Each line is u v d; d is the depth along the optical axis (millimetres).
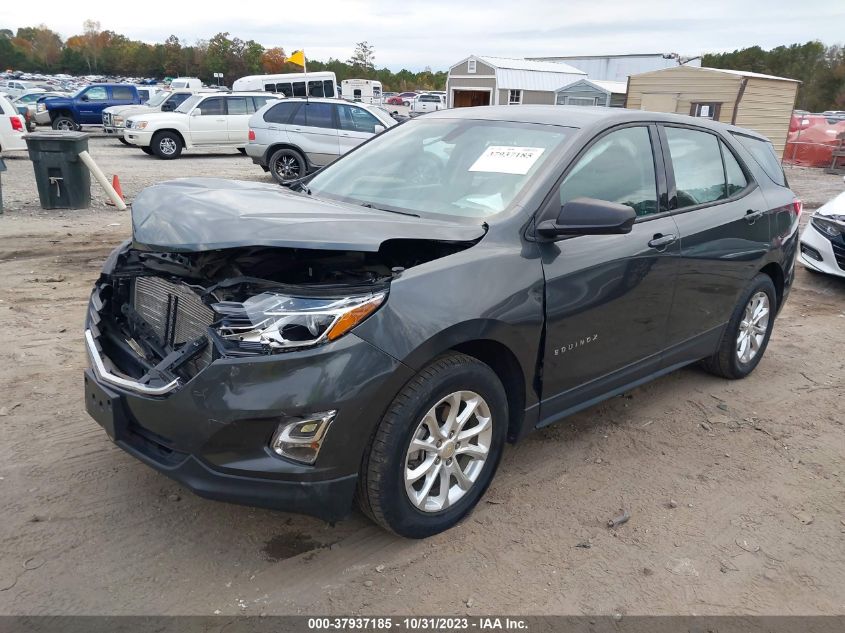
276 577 2787
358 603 2668
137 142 18891
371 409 2619
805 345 5984
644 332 3881
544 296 3160
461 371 2879
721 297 4496
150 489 3324
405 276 2758
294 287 2639
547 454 3867
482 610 2664
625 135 3830
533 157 3480
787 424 4418
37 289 6355
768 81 22312
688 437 4168
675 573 2932
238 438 2521
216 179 3904
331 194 3840
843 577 2971
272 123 14891
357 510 3254
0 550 2848
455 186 3537
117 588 2682
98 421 2900
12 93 36750
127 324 3260
